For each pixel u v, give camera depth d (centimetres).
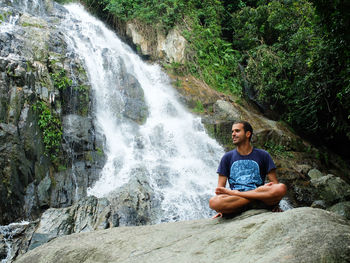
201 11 1814
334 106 1212
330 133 1542
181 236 286
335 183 1034
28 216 677
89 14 1752
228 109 1385
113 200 727
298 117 1448
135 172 870
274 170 333
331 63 953
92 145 939
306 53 1159
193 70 1622
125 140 1056
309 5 1335
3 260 536
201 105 1399
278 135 1311
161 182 866
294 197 991
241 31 1795
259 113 1563
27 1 1366
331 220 228
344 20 640
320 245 197
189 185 902
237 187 330
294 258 191
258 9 1688
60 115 905
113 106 1147
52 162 820
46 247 339
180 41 1652
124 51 1581
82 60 1159
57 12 1488
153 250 269
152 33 1691
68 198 780
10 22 1116
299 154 1305
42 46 1047
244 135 343
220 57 1745
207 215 811
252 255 212
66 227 607
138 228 345
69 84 990
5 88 755
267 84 1513
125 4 1709
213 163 1094
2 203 634
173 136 1119
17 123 739
